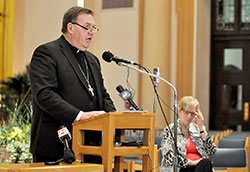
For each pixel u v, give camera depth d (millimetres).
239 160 7203
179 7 15562
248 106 16953
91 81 4949
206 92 16516
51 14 13188
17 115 7445
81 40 4758
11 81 13008
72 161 3934
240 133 14719
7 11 15070
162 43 14750
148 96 14672
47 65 4582
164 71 14734
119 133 4648
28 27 14695
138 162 7848
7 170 3512
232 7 16906
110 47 15562
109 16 15633
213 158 7223
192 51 15562
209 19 16609
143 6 15258
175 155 5203
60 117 4367
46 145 4574
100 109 4926
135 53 15266
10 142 6449
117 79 15250
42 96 4434
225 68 17094
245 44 16922
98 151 4168
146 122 4344
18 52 15023
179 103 6504
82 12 4801
